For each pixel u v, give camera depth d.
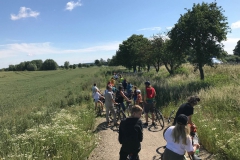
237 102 9.93
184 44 18.30
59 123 8.94
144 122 10.55
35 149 6.18
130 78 27.41
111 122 10.84
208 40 17.58
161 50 27.23
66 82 47.00
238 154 5.47
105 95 10.10
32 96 25.61
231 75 18.12
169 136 3.88
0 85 54.56
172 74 26.30
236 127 7.58
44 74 105.69
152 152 6.89
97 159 6.58
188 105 5.23
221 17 17.42
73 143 6.93
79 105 15.70
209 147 6.77
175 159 3.72
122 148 4.42
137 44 43.34
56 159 5.91
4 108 17.19
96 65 187.12
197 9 17.92
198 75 22.09
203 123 7.70
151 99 9.85
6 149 6.32
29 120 10.34
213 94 11.52
